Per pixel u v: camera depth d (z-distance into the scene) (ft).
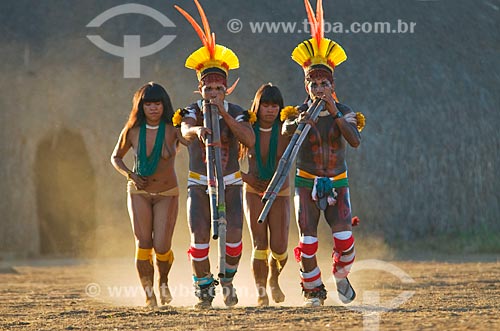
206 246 89.97
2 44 281.13
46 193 263.49
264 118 94.43
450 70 272.92
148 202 95.66
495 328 65.98
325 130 90.02
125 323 77.56
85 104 266.98
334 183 90.07
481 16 292.81
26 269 200.03
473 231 260.42
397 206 260.42
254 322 73.61
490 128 266.57
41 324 80.12
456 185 263.08
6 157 265.75
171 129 94.68
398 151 262.67
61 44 279.28
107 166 261.85
